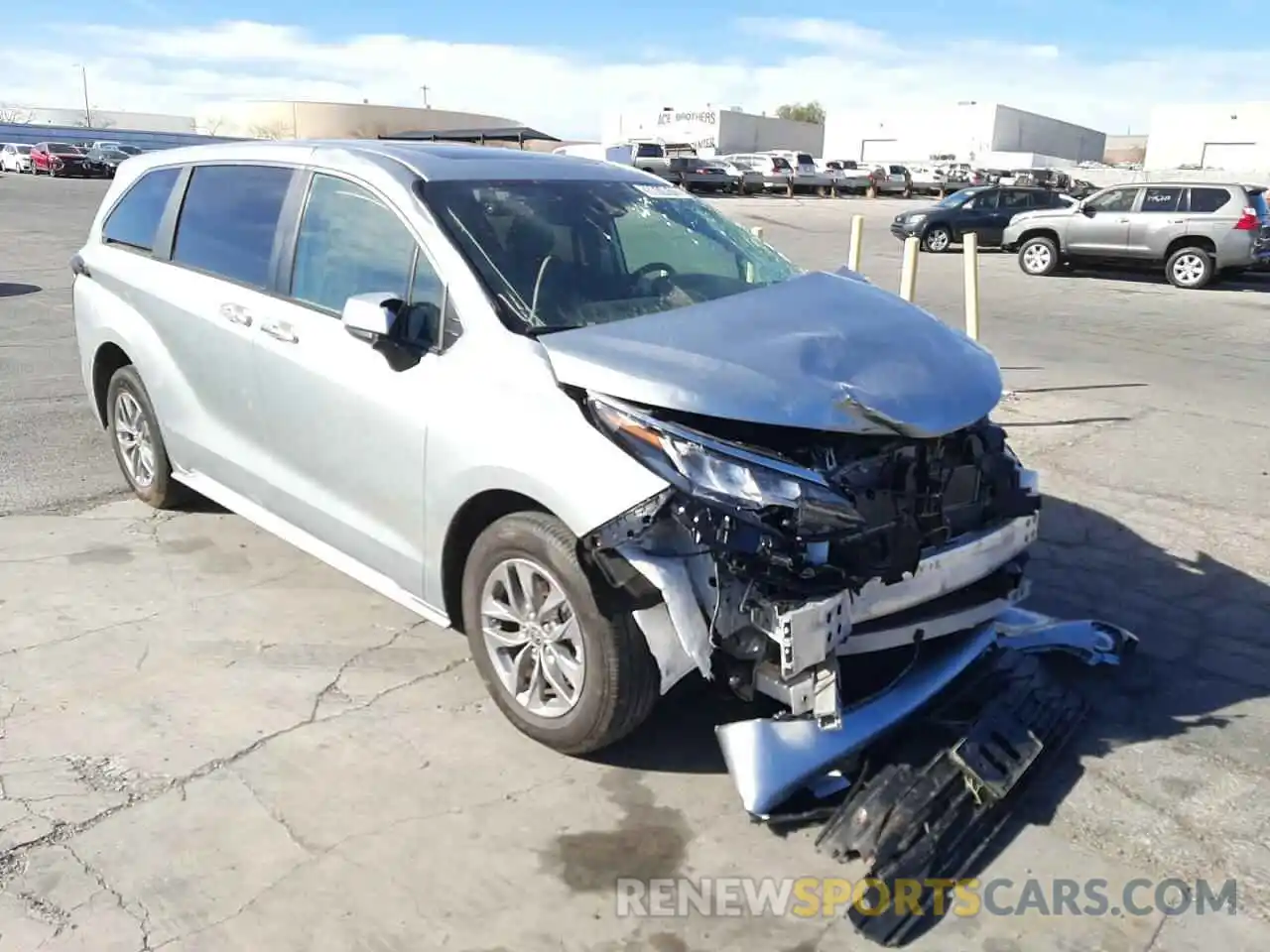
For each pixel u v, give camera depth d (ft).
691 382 10.36
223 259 15.46
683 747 11.88
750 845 10.32
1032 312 48.03
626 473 10.10
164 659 13.56
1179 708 12.97
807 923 9.34
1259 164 187.11
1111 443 24.79
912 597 10.93
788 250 74.79
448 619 12.61
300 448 13.91
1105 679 13.61
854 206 134.51
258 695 12.78
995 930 9.30
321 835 10.30
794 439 10.50
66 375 29.30
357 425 12.75
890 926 9.24
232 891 9.54
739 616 10.00
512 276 12.19
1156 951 9.12
